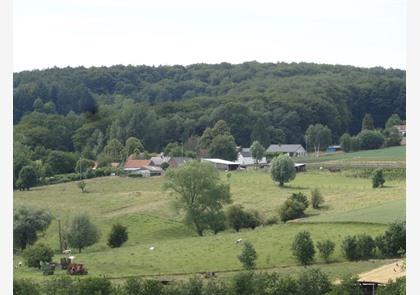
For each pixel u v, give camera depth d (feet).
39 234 376.48
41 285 207.62
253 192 482.28
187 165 397.39
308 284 201.36
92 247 357.00
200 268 270.46
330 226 330.13
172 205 393.70
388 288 184.24
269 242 309.42
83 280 204.74
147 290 200.85
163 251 309.01
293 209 376.48
